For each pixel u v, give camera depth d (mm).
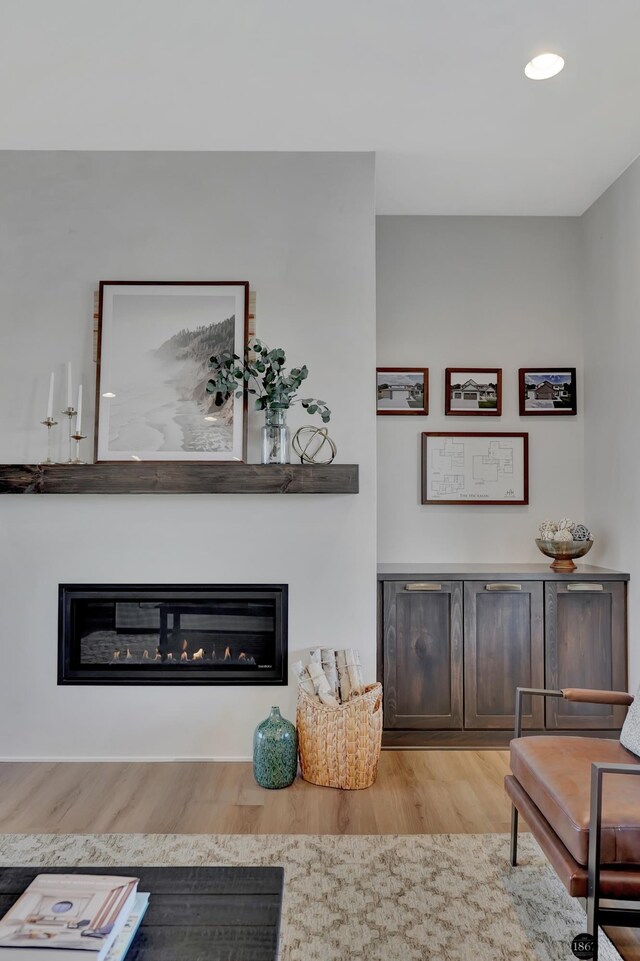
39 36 2395
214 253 3234
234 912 1316
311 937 1830
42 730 3133
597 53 2484
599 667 3301
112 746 3131
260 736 2840
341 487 3082
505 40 2412
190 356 3209
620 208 3449
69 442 3193
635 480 3273
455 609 3271
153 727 3133
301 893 2037
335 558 3172
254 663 3180
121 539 3174
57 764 3082
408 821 2529
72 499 3178
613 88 2711
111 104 2836
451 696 3270
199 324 3217
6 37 2398
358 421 3201
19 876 1426
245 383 3156
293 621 3158
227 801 2693
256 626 3197
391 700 3258
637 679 3221
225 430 3191
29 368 3215
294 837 2389
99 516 3176
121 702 3139
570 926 1898
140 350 3209
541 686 3277
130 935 1214
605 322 3625
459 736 3266
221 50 2473
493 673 3283
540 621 3287
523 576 3281
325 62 2541
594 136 3084
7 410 3209
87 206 3240
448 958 1758
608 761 2014
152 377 3203
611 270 3551
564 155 3262
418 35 2385
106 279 3234
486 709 3273
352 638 3162
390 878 2127
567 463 3932
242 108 2865
